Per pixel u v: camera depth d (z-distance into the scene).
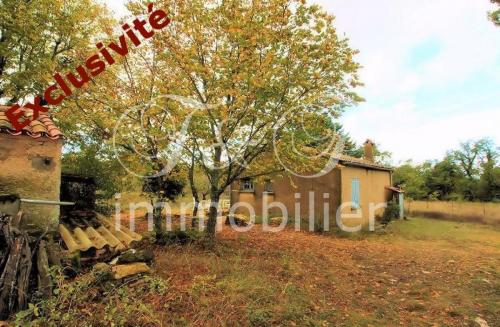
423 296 6.22
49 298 3.74
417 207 23.44
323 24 7.76
